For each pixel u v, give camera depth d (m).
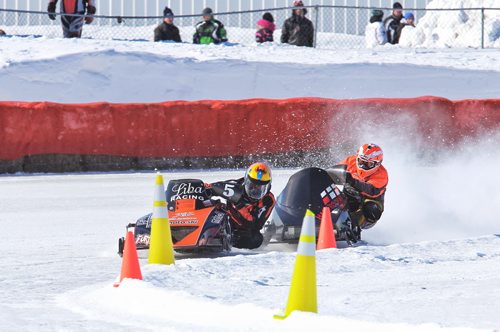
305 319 15.82
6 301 20.02
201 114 51.72
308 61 71.81
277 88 66.94
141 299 18.91
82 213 37.03
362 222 30.59
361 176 30.47
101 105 50.69
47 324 17.19
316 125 52.88
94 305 19.14
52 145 50.16
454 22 90.81
